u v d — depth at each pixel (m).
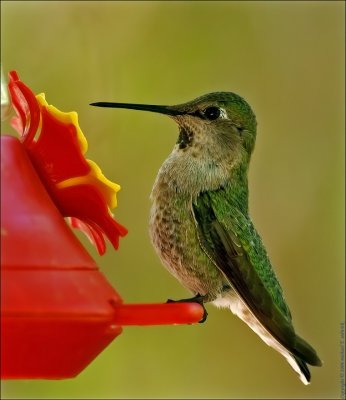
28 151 6.20
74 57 12.31
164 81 12.50
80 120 12.25
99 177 6.16
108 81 12.36
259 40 12.85
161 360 12.40
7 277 5.24
